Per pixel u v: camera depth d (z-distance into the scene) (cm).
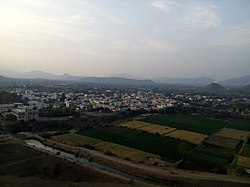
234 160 13038
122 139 16225
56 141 15712
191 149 14625
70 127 19450
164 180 10550
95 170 10719
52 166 10588
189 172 11281
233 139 17312
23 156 11769
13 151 12288
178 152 13938
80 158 12975
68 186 8894
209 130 19650
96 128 19000
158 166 11919
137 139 16288
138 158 12950
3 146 12662
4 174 9800
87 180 9781
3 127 18125
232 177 10825
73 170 10419
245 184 10150
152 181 10588
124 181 9894
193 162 12506
